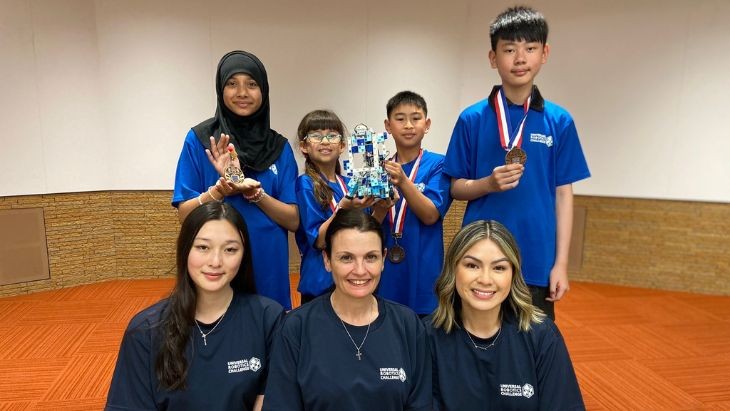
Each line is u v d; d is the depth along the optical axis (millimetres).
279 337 1661
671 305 4547
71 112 4727
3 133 4414
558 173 2137
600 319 4184
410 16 5234
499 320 1808
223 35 4980
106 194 5008
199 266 1632
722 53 4555
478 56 5363
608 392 2990
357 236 1595
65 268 4867
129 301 4488
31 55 4465
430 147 5477
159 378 1605
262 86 2230
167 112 4980
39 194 4652
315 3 5082
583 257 5285
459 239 1751
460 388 1759
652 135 4898
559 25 5066
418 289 2410
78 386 2949
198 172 2221
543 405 1729
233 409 1676
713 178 4746
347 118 5324
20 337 3660
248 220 2174
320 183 2379
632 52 4852
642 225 5043
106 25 4770
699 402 2885
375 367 1616
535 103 2072
